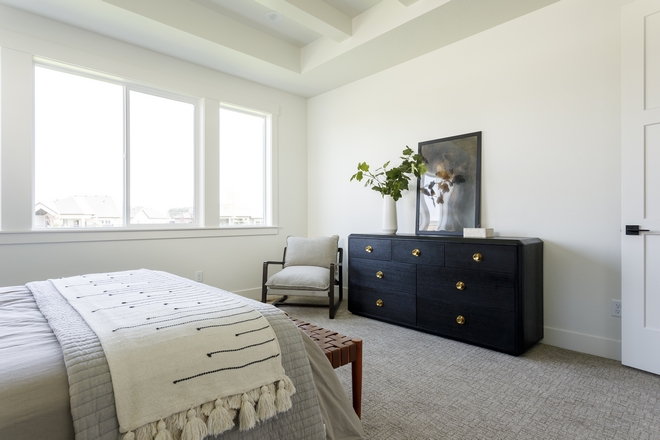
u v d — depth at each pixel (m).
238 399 0.93
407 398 1.75
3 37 2.48
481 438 1.42
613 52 2.26
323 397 1.21
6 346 0.88
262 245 4.02
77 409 0.74
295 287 3.26
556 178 2.50
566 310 2.45
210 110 3.59
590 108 2.35
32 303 1.37
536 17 2.59
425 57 3.28
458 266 2.56
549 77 2.53
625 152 2.10
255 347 1.03
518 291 2.25
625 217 2.09
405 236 2.91
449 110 3.10
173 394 0.84
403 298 2.90
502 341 2.33
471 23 2.75
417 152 3.34
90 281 1.69
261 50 3.35
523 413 1.61
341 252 3.83
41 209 2.74
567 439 1.42
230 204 3.90
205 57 3.30
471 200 2.91
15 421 0.68
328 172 4.26
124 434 0.76
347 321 3.10
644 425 1.51
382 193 3.35
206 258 3.55
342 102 4.08
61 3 2.47
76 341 0.88
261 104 4.01
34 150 2.69
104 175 3.04
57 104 2.82
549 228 2.53
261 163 4.18
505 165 2.75
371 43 3.05
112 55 2.95
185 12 2.84
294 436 1.05
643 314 2.03
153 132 3.32
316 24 2.94
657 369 1.97
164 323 1.01
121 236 3.00
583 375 2.00
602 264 2.30
